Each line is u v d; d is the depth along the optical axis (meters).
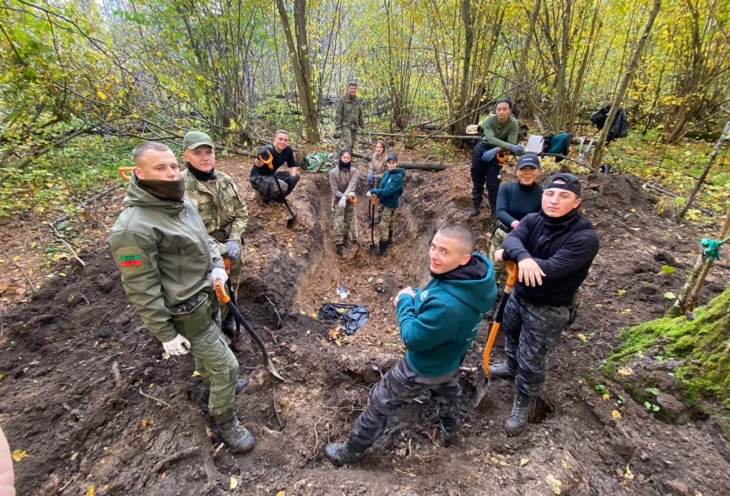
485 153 5.14
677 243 4.93
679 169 7.99
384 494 2.45
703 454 2.37
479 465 2.63
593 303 3.81
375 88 12.46
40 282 4.09
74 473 2.50
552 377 3.13
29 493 2.36
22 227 5.00
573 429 2.77
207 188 3.24
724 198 6.45
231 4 8.48
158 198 2.10
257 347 3.67
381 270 6.47
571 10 8.25
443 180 7.40
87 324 3.61
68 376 3.09
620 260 4.46
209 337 2.42
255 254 4.94
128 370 3.13
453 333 2.10
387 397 2.44
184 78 8.49
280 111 11.27
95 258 4.45
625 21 9.46
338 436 3.02
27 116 6.44
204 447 2.68
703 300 3.68
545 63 10.25
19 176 5.83
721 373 2.54
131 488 2.42
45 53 6.04
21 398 2.85
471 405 3.18
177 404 2.90
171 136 8.75
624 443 2.57
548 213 2.45
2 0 5.21
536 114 10.43
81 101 7.16
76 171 6.55
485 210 5.81
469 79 9.60
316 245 5.96
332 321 4.82
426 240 6.14
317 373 3.52
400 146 10.36
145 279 2.06
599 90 13.11
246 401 3.12
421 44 10.45
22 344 3.39
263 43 9.98
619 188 6.09
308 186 7.35
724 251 4.79
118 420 2.79
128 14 7.77
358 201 8.42
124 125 8.38
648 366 2.86
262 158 5.72
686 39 9.15
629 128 11.55
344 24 11.79
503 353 3.59
